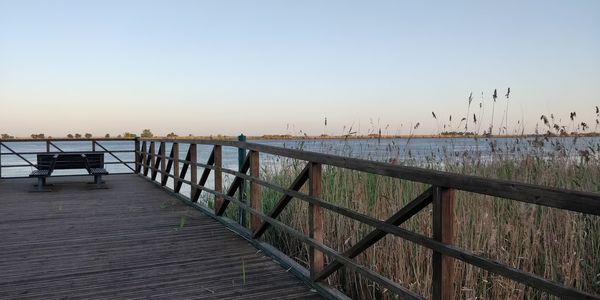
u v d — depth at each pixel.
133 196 8.98
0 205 7.85
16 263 4.42
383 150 6.10
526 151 5.88
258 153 5.17
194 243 5.21
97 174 10.05
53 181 11.63
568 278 3.74
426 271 3.95
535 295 3.85
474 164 5.98
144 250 4.90
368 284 4.24
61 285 3.79
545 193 1.75
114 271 4.17
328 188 5.43
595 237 4.33
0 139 11.90
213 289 3.70
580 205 1.62
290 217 5.76
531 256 3.97
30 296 3.54
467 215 4.32
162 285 3.79
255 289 3.70
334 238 4.91
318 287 3.63
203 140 7.25
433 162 6.00
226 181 9.80
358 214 3.08
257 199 5.21
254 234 5.11
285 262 4.28
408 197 4.75
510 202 4.52
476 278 3.92
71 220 6.55
